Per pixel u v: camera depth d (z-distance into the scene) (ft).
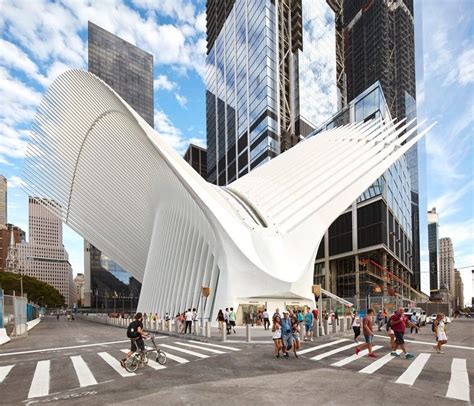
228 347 51.52
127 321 114.52
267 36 254.68
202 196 98.17
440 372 33.68
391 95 336.90
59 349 53.42
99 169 133.80
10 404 24.66
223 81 345.51
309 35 321.93
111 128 118.32
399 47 357.82
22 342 65.67
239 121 297.94
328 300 130.21
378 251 184.24
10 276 290.15
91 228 149.48
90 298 463.01
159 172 116.98
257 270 90.89
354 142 136.98
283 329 41.93
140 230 151.12
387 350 48.08
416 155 338.13
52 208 149.18
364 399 24.43
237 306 90.17
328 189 109.91
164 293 123.34
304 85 302.66
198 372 33.53
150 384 28.96
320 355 43.50
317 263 230.48
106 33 645.92
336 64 391.65
